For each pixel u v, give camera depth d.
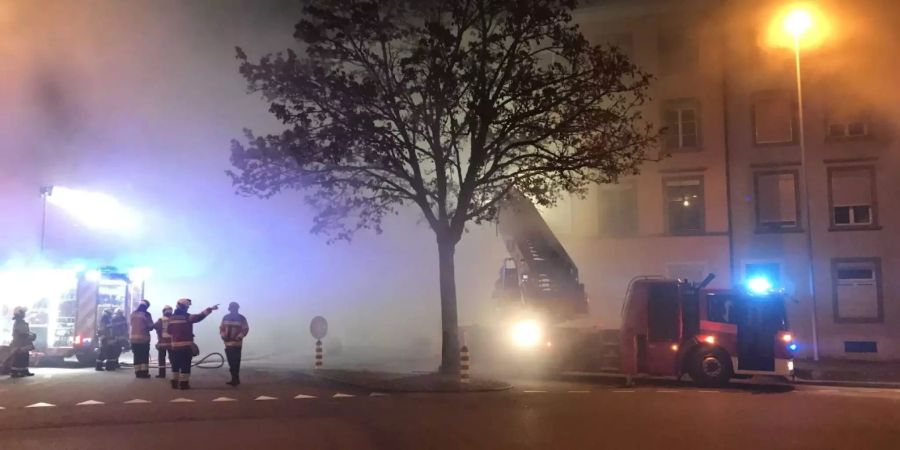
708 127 26.06
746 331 15.43
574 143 16.98
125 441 8.29
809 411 10.97
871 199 24.61
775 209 25.42
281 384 14.52
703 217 25.78
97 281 18.56
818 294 24.64
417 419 10.04
